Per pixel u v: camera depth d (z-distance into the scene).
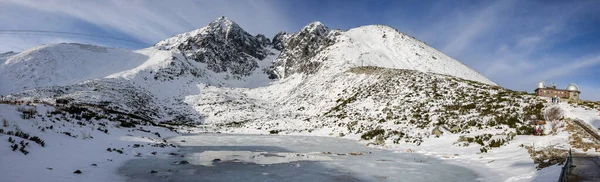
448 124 27.12
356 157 17.03
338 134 32.81
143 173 11.25
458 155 17.33
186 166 13.08
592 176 9.38
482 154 16.83
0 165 9.09
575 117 19.84
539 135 19.31
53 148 12.70
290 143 24.59
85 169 10.71
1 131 12.31
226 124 48.25
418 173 12.52
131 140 19.33
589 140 15.66
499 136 19.84
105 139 17.52
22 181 8.20
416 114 31.80
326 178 11.41
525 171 11.68
